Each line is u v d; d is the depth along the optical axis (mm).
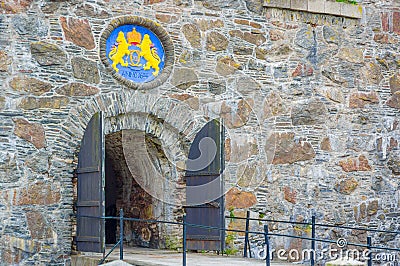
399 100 14414
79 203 11734
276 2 13516
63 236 11773
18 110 11680
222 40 13148
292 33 13688
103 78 12242
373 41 14297
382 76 14320
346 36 14086
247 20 13367
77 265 11602
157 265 10547
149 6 12641
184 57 12852
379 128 14219
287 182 13492
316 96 13773
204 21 13047
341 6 13992
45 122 11828
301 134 13617
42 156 11750
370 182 14078
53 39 11969
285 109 13531
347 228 12969
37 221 11633
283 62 13586
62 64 11992
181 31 12859
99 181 11359
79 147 11992
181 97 12789
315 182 13672
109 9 12352
